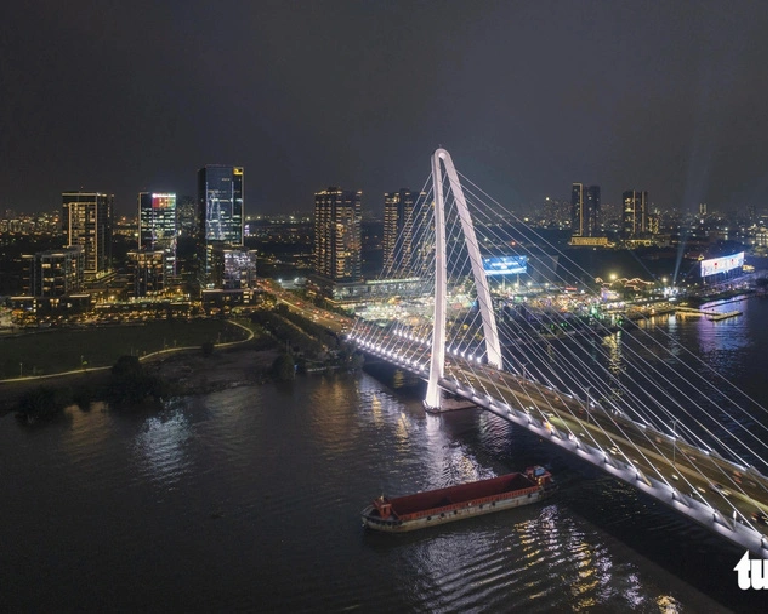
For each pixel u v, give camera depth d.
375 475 144.75
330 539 118.81
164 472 146.50
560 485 139.00
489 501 127.50
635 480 117.12
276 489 138.00
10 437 168.88
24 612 99.44
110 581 106.81
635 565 109.00
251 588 104.62
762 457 155.50
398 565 110.62
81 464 151.12
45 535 120.31
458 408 192.00
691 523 122.19
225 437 168.88
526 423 147.38
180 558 112.94
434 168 195.38
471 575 107.62
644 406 197.62
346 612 98.69
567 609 98.44
